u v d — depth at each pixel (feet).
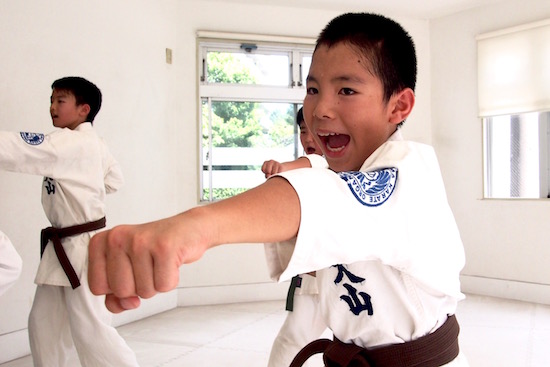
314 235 1.47
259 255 16.37
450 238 2.13
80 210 7.52
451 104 18.07
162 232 1.12
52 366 7.63
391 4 17.10
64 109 8.30
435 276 2.02
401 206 1.77
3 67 10.59
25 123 11.00
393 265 1.87
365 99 2.10
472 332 12.18
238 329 12.71
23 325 10.89
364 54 2.09
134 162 14.01
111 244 1.11
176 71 15.85
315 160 4.65
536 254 15.85
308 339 6.02
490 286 16.79
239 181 16.69
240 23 16.61
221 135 16.55
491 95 16.98
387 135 2.24
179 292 15.57
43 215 11.34
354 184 1.64
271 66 17.03
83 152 7.51
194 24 16.14
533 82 15.99
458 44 17.90
